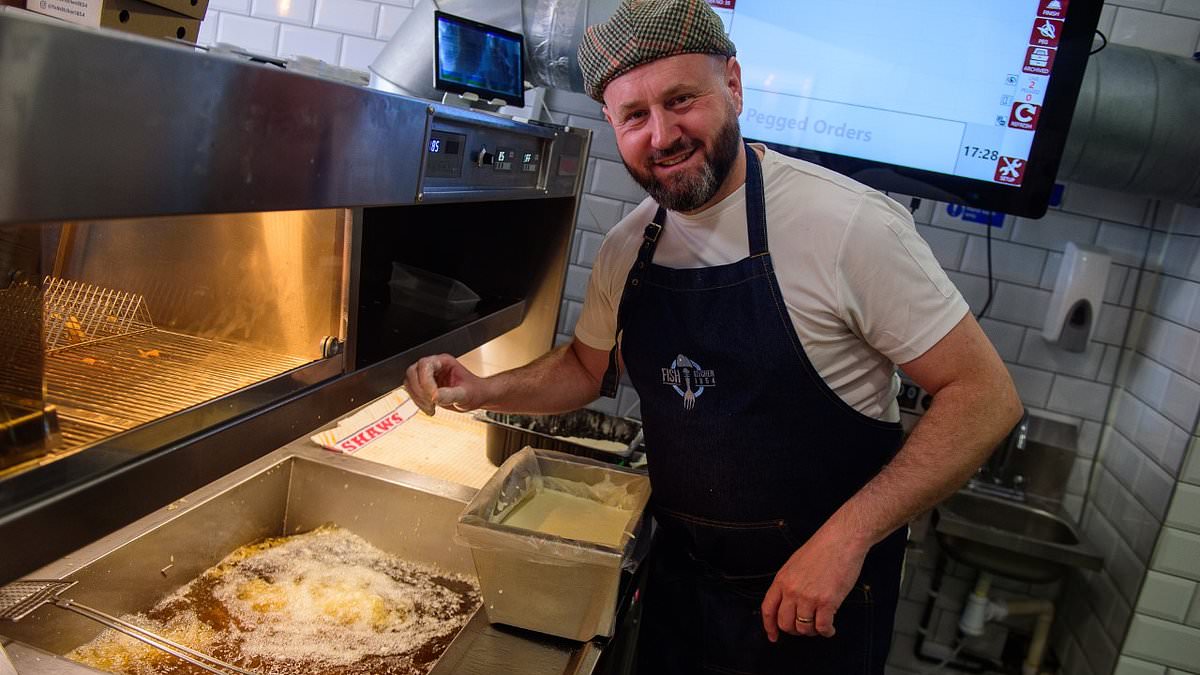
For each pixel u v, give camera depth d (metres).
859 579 1.60
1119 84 2.23
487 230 2.20
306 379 1.16
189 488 0.95
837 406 1.49
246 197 0.87
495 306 1.97
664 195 1.42
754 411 1.51
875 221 1.42
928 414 1.43
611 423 2.28
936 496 1.40
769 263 1.46
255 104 0.85
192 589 1.54
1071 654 2.81
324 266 1.19
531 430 2.15
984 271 2.72
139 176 0.73
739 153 1.47
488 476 2.12
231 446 1.01
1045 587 2.95
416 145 1.20
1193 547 2.34
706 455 1.56
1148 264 2.66
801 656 1.62
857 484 1.56
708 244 1.53
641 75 1.34
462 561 1.74
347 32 2.83
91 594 1.36
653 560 1.81
